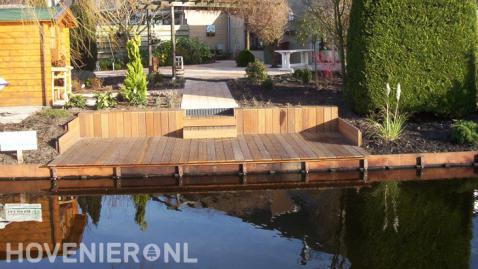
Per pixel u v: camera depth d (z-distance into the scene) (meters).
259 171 8.14
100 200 7.20
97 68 20.17
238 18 23.05
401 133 9.36
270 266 4.99
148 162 8.12
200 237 5.79
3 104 12.05
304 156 8.34
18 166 8.00
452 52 9.69
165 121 10.02
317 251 5.34
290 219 6.32
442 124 9.83
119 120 10.00
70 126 9.34
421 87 9.75
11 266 5.15
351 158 8.23
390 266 4.96
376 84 9.80
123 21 16.67
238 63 20.45
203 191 7.52
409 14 9.61
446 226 5.97
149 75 15.11
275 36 19.16
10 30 11.84
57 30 12.58
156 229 6.07
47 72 12.02
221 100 11.76
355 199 7.02
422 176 8.03
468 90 9.86
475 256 5.15
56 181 7.96
